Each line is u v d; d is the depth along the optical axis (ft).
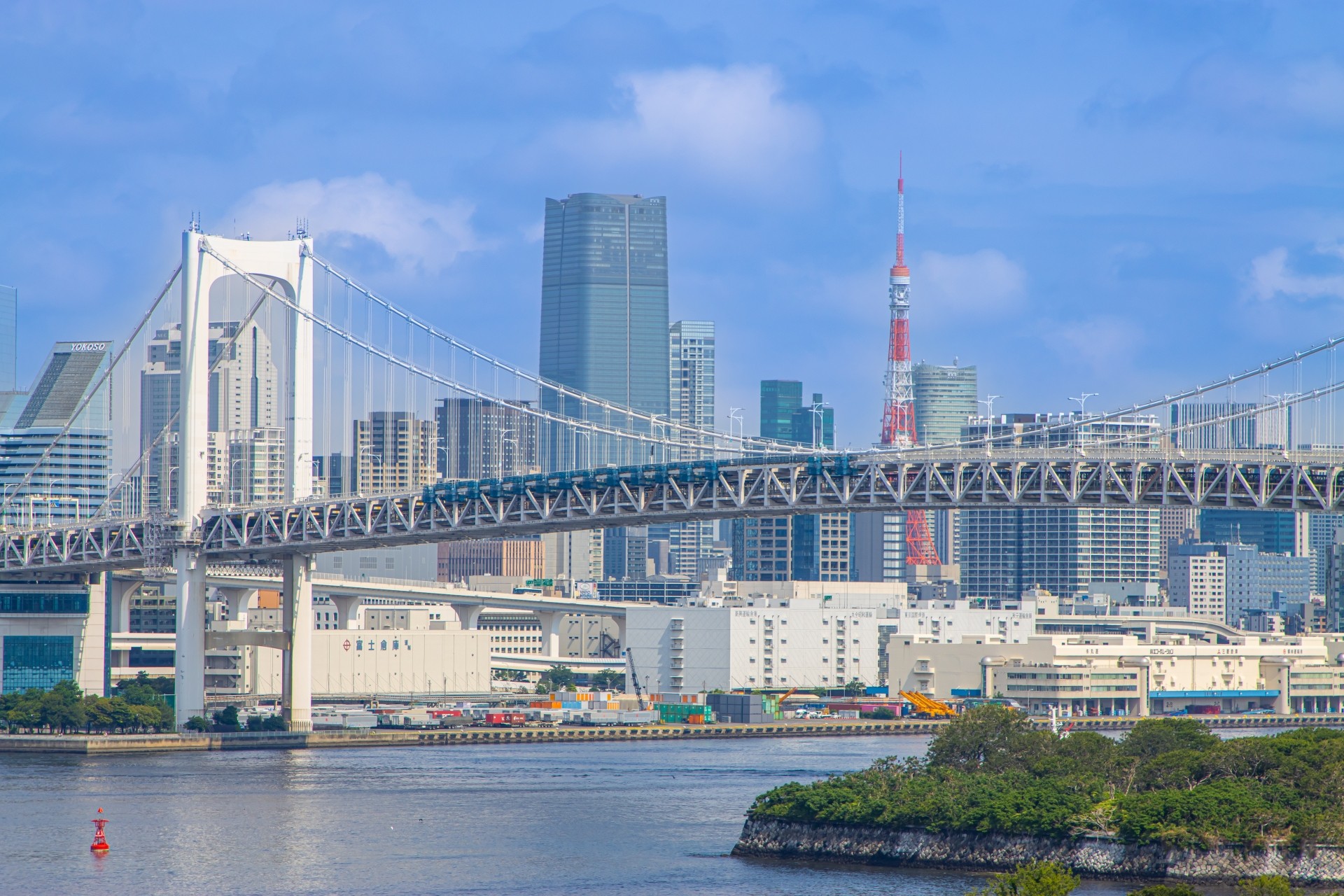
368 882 629.92
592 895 607.78
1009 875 559.38
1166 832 610.24
